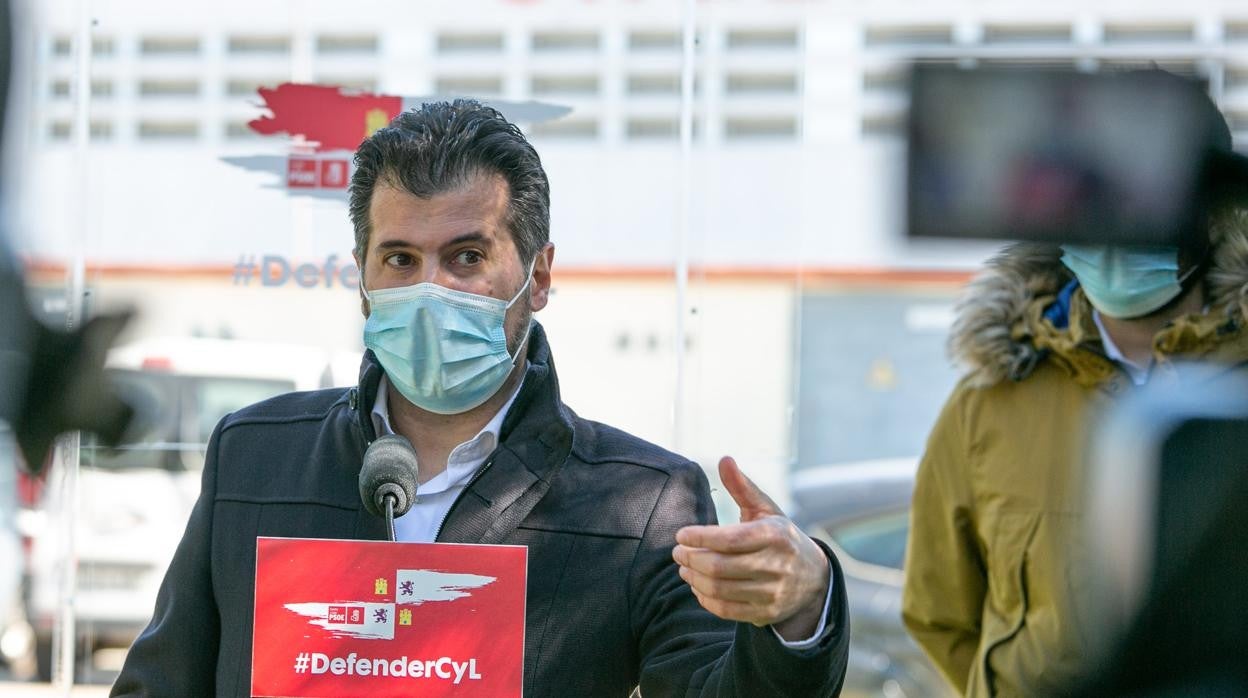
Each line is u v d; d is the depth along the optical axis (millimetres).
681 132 3068
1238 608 1084
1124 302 2439
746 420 3020
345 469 1994
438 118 2018
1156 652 1115
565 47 3117
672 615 1902
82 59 2934
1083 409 2604
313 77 3033
